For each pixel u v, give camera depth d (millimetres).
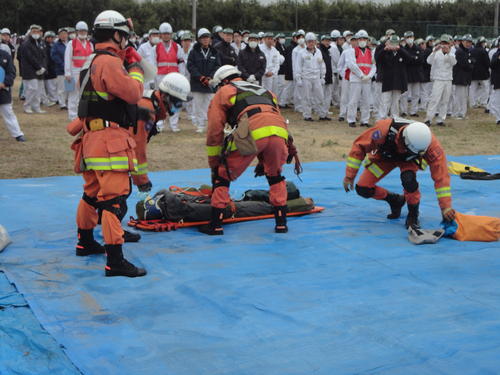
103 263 5340
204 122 16234
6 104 12664
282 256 5559
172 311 4328
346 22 39031
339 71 18266
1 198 7746
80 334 3936
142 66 5207
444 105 17375
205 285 4789
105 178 4934
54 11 51719
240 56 16266
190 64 14477
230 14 51344
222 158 6105
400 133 5980
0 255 5488
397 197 6898
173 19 52094
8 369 3502
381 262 5414
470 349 3744
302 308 4379
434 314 4293
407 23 38094
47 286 4742
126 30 4961
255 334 3969
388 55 16297
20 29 51844
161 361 3602
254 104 6152
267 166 6297
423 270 5215
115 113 4934
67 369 3520
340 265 5324
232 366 3549
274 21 51688
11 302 4453
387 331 4004
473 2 52031
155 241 5992
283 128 6223
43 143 12766
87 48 16484
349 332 3992
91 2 52000
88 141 4965
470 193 8438
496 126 17516
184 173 9969
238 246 5848
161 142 13320
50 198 7777
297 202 7098
